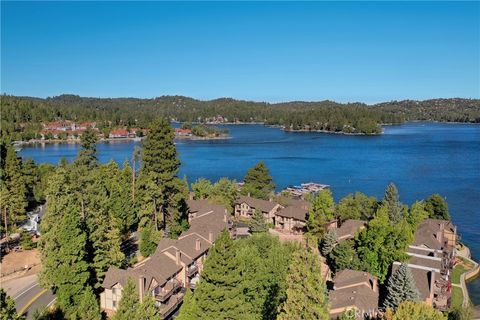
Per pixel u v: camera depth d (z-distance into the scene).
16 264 67.56
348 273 61.25
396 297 50.88
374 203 93.31
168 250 61.09
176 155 76.94
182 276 60.69
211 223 81.06
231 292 33.03
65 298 48.16
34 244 75.31
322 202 84.88
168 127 74.88
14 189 87.06
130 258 69.94
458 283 68.00
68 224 49.66
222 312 32.94
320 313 29.31
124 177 93.56
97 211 62.22
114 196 79.62
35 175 112.00
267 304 43.31
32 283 60.72
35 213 97.75
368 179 170.25
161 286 55.88
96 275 55.28
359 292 54.50
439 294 57.56
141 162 83.12
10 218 83.81
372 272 63.59
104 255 57.72
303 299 29.73
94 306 40.22
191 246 65.56
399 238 63.72
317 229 84.00
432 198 93.12
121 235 77.69
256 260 48.12
